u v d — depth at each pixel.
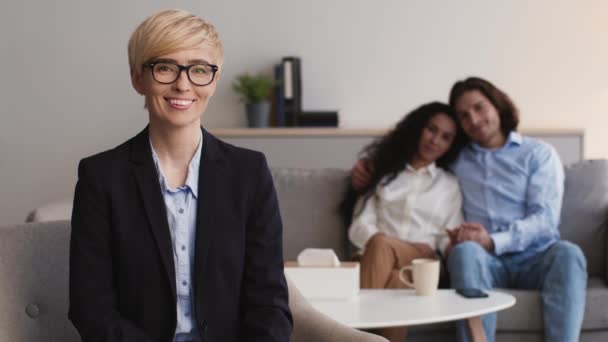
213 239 1.49
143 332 1.46
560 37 4.43
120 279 1.48
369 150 3.41
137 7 4.43
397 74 4.43
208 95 1.50
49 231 1.67
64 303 1.66
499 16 4.42
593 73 4.43
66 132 4.48
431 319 2.16
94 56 4.45
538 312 2.88
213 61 1.50
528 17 4.42
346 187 3.40
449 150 3.36
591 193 3.35
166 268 1.46
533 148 3.28
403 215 3.26
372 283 2.96
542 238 3.14
